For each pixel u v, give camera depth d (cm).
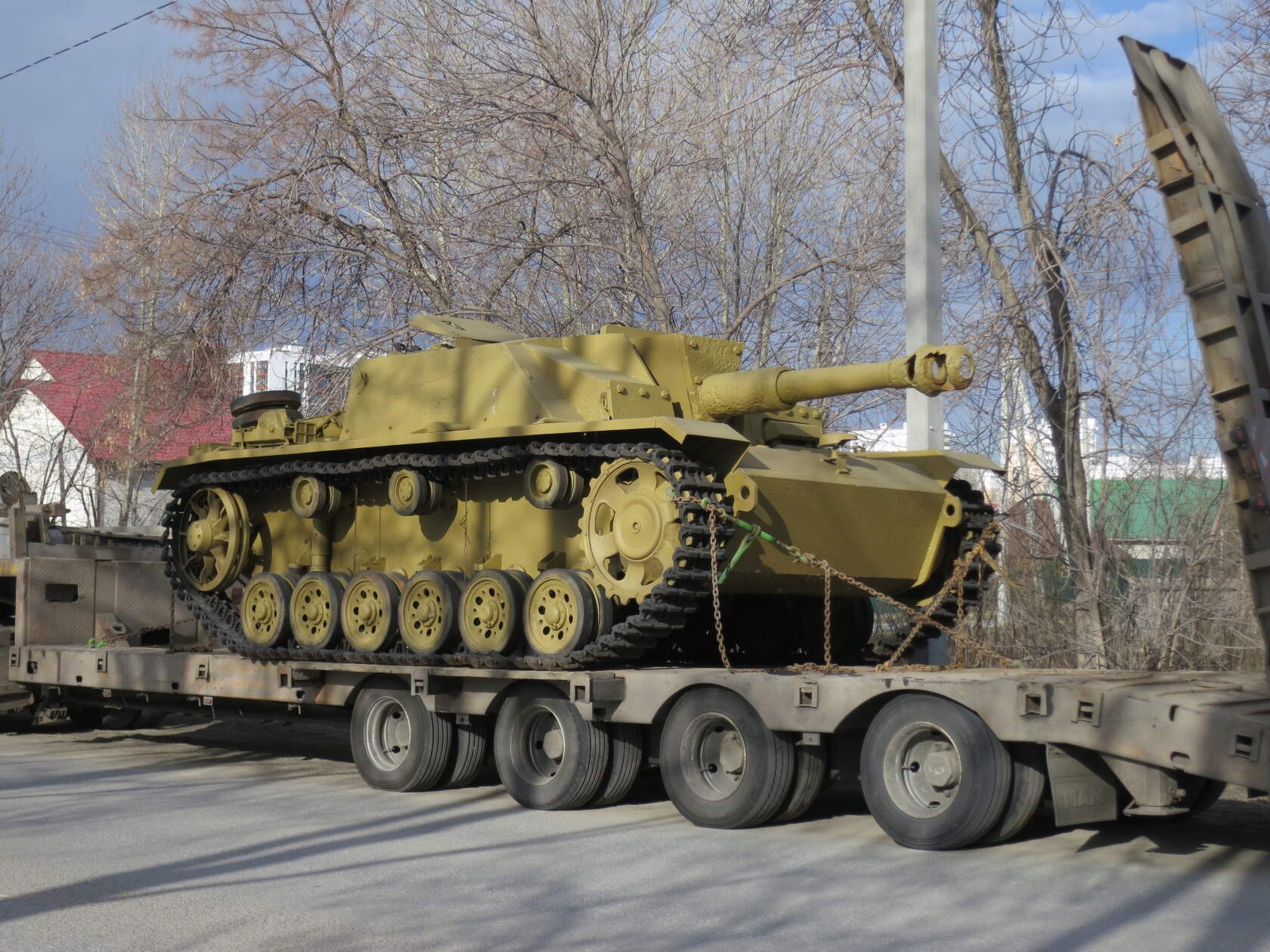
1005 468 1431
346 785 1237
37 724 1711
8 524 1756
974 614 1349
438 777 1187
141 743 1600
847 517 1198
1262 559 816
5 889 782
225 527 1456
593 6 2086
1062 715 841
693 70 2167
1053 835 953
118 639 1666
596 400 1156
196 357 2305
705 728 1016
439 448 1249
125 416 2611
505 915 719
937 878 805
